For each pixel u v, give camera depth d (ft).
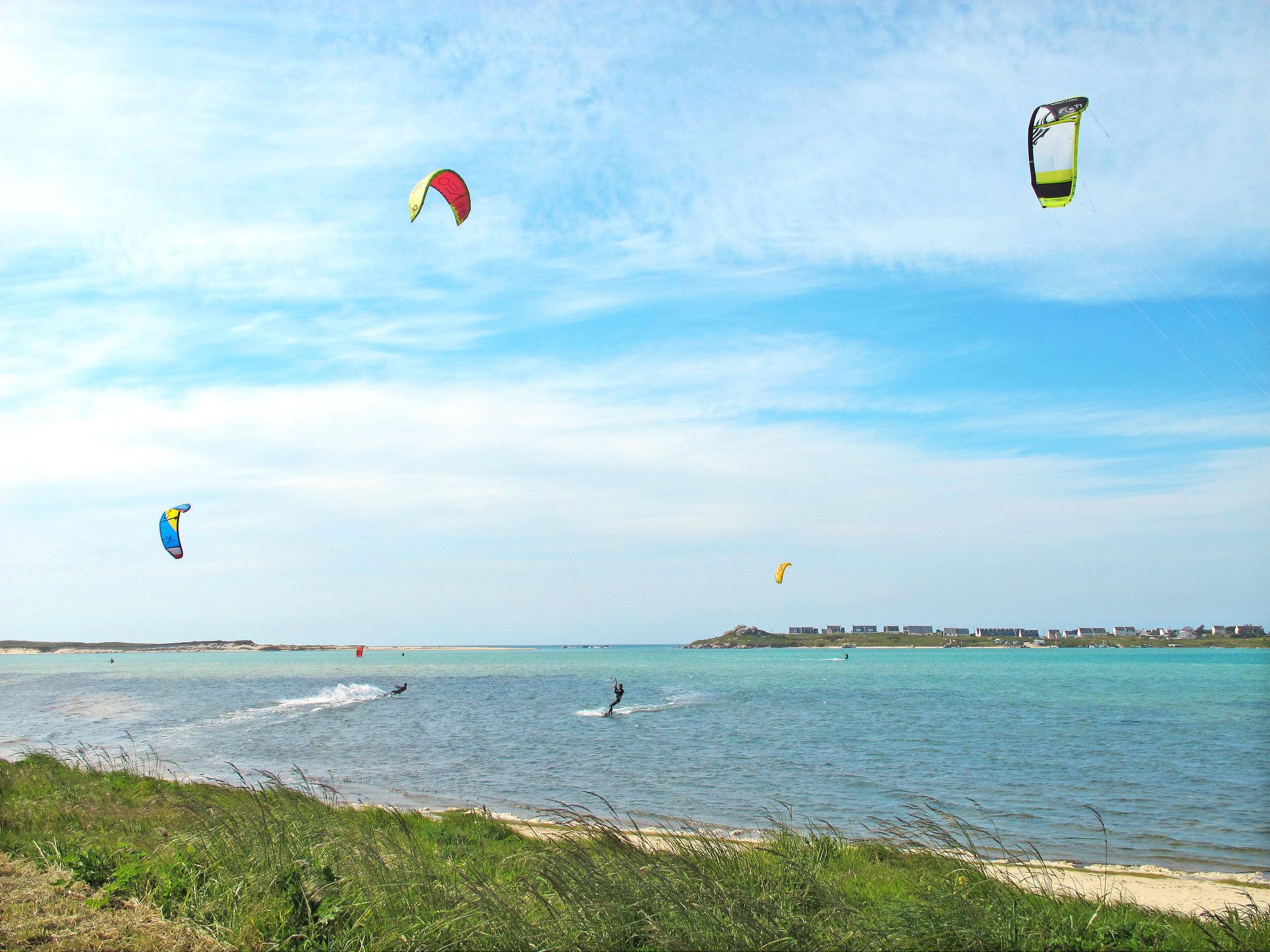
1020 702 203.51
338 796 77.56
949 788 83.25
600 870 28.22
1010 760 102.99
